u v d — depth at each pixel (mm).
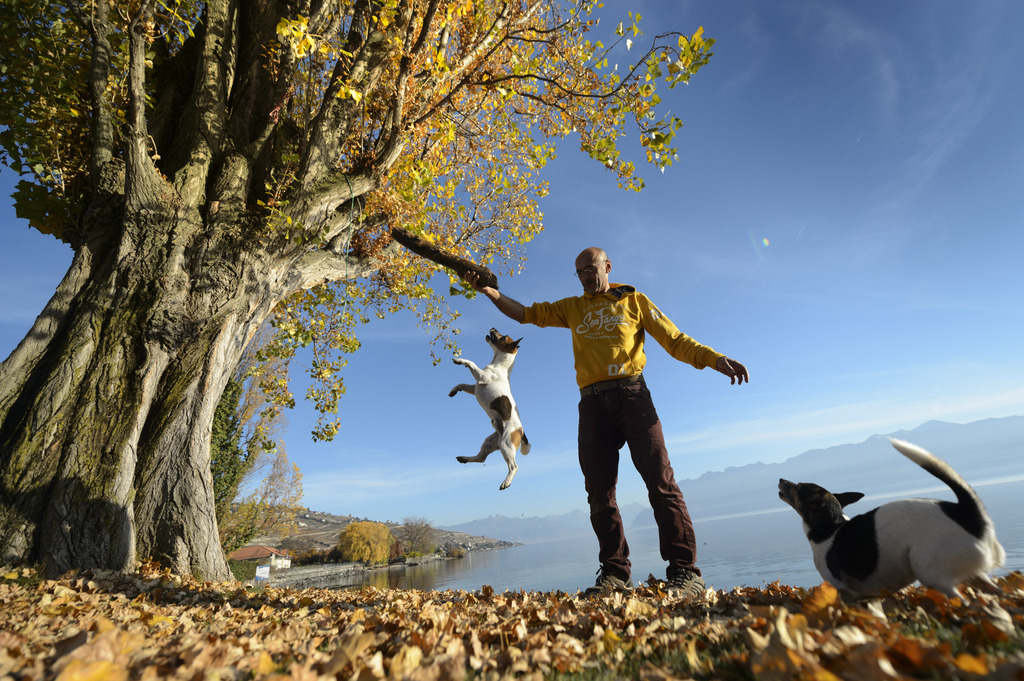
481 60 7867
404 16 8078
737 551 107000
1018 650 1446
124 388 5684
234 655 1909
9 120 6715
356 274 9719
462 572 83938
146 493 5824
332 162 7676
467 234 11430
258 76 8117
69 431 5293
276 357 13133
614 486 4082
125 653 1778
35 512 4910
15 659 1692
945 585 2309
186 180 6934
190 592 4488
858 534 2736
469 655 1985
